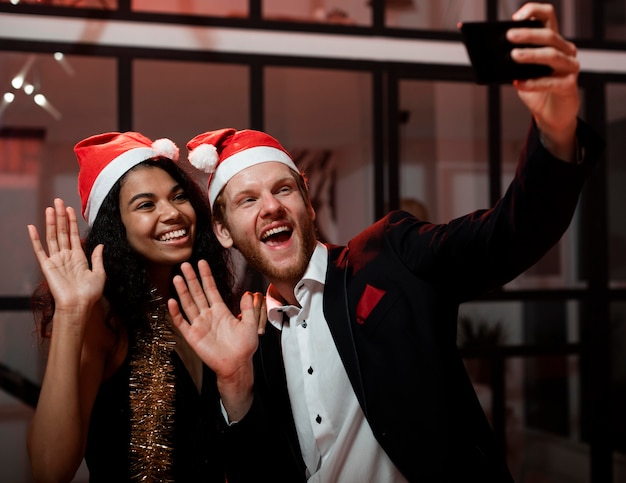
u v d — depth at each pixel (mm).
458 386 1539
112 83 3490
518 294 4031
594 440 4074
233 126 3619
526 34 1001
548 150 1195
